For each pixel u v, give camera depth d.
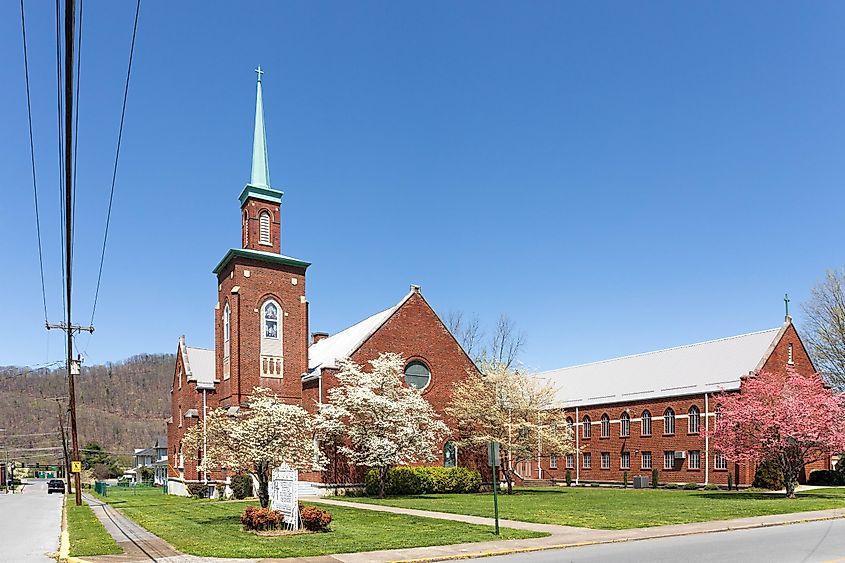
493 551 18.03
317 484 41.06
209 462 26.98
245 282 47.44
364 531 22.09
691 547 18.78
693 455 53.25
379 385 41.50
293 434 26.36
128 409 140.88
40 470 150.12
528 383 46.47
